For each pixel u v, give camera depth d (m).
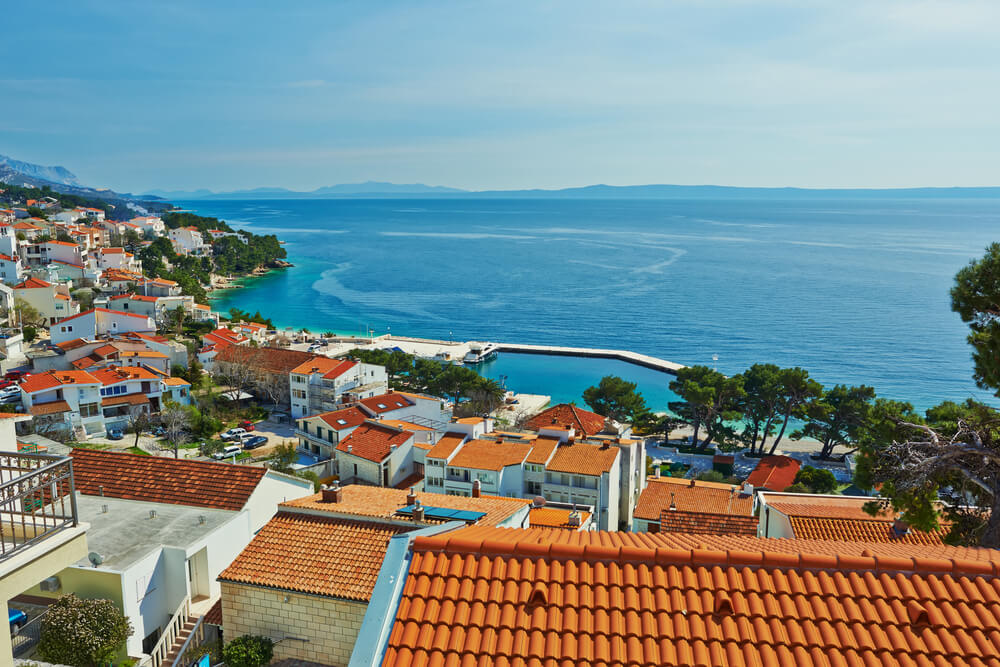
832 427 109.94
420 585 13.36
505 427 104.62
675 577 13.41
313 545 29.06
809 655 11.88
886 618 12.45
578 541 15.71
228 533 33.69
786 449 119.81
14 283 173.12
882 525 38.69
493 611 12.73
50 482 14.20
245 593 27.56
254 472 37.91
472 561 13.79
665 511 51.75
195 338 167.62
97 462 39.41
